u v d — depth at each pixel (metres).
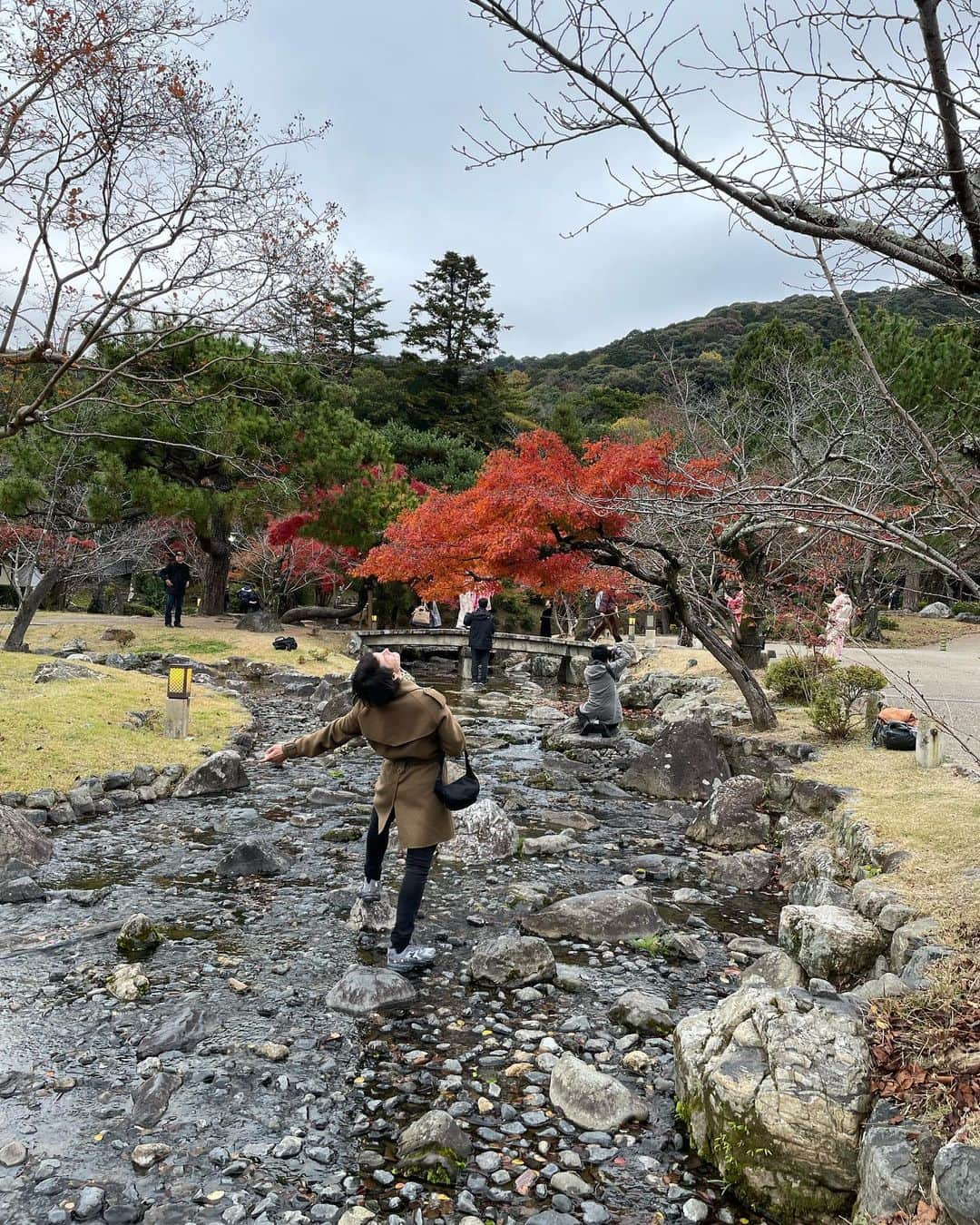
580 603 27.64
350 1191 3.27
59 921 5.87
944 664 17.89
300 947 5.55
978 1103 3.04
